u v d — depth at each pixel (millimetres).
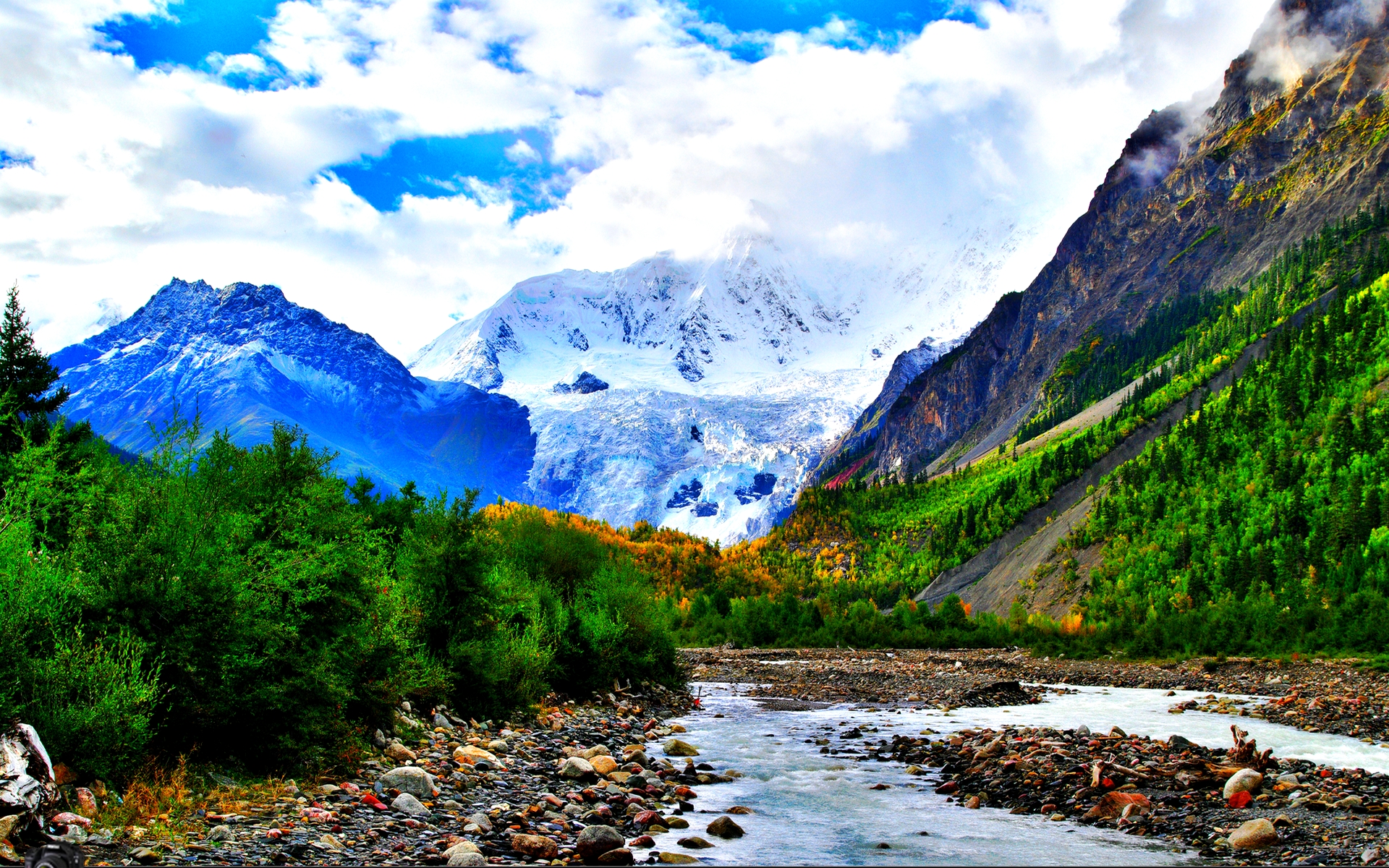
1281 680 53000
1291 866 12375
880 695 45125
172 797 13094
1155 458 173875
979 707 39188
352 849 12227
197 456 16797
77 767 12406
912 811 16875
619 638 38344
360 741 18188
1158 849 13648
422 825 13945
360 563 19469
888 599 199375
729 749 25453
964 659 82438
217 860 10961
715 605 129875
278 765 15969
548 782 18516
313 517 18469
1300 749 24625
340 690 17016
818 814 16609
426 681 22672
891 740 27188
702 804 17516
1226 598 104750
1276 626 77875
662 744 25953
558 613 34781
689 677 52094
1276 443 153500
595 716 31281
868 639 106438
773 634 112438
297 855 11547
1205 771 18484
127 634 13961
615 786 18094
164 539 14953
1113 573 143000
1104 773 18328
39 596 13297
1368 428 139500
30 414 27359
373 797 15164
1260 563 116625
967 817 16328
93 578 14328
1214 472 158375
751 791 19016
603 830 13203
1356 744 25797
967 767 21219
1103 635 86812
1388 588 92125
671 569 171250
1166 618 88750
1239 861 12812
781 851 13688
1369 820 14555
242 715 15445
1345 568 101812
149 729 13961
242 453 18484
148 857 10641
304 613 17625
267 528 17953
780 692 48281
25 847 10344
